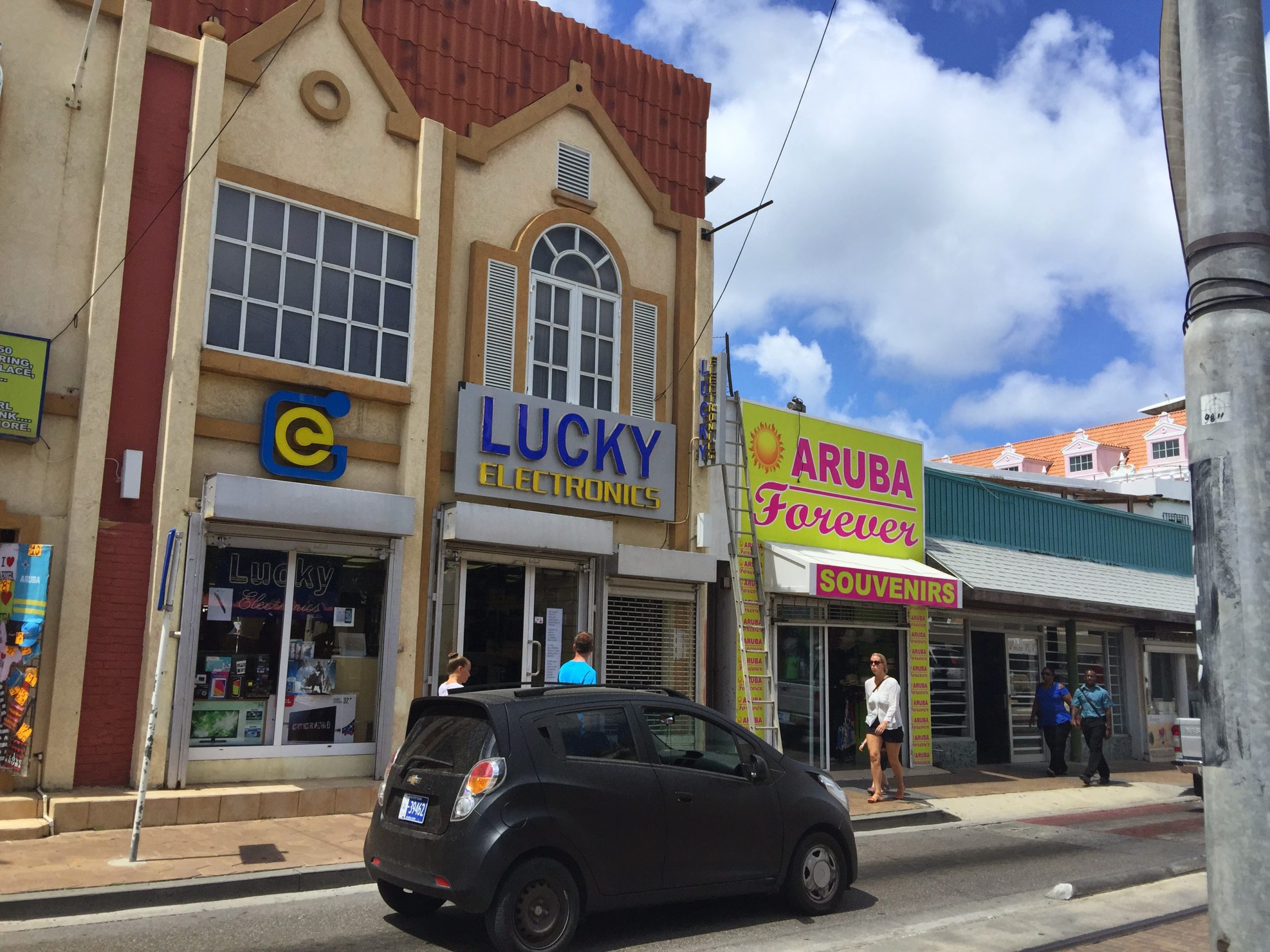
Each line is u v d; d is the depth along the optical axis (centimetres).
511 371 1304
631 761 693
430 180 1241
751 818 734
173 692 1007
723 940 695
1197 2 400
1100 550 2130
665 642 1398
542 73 1405
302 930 686
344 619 1141
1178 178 426
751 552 1479
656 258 1490
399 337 1209
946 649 1820
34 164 1009
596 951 658
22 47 1012
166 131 1078
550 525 1239
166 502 1020
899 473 1720
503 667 1251
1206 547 370
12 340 966
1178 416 4309
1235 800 351
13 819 903
